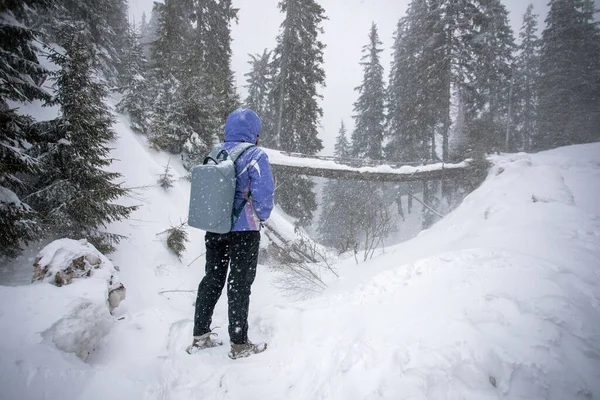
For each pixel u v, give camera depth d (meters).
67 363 1.56
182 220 7.62
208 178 2.07
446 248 5.07
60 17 12.17
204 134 12.77
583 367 1.54
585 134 22.44
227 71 17.41
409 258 4.96
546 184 7.25
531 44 28.38
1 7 5.26
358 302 2.75
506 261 2.78
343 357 1.94
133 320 2.49
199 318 2.26
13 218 3.14
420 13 22.11
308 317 2.67
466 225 6.82
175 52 14.84
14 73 5.14
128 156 8.05
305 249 8.21
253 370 2.04
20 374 1.32
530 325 1.82
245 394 1.81
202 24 16.86
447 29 18.41
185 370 2.02
